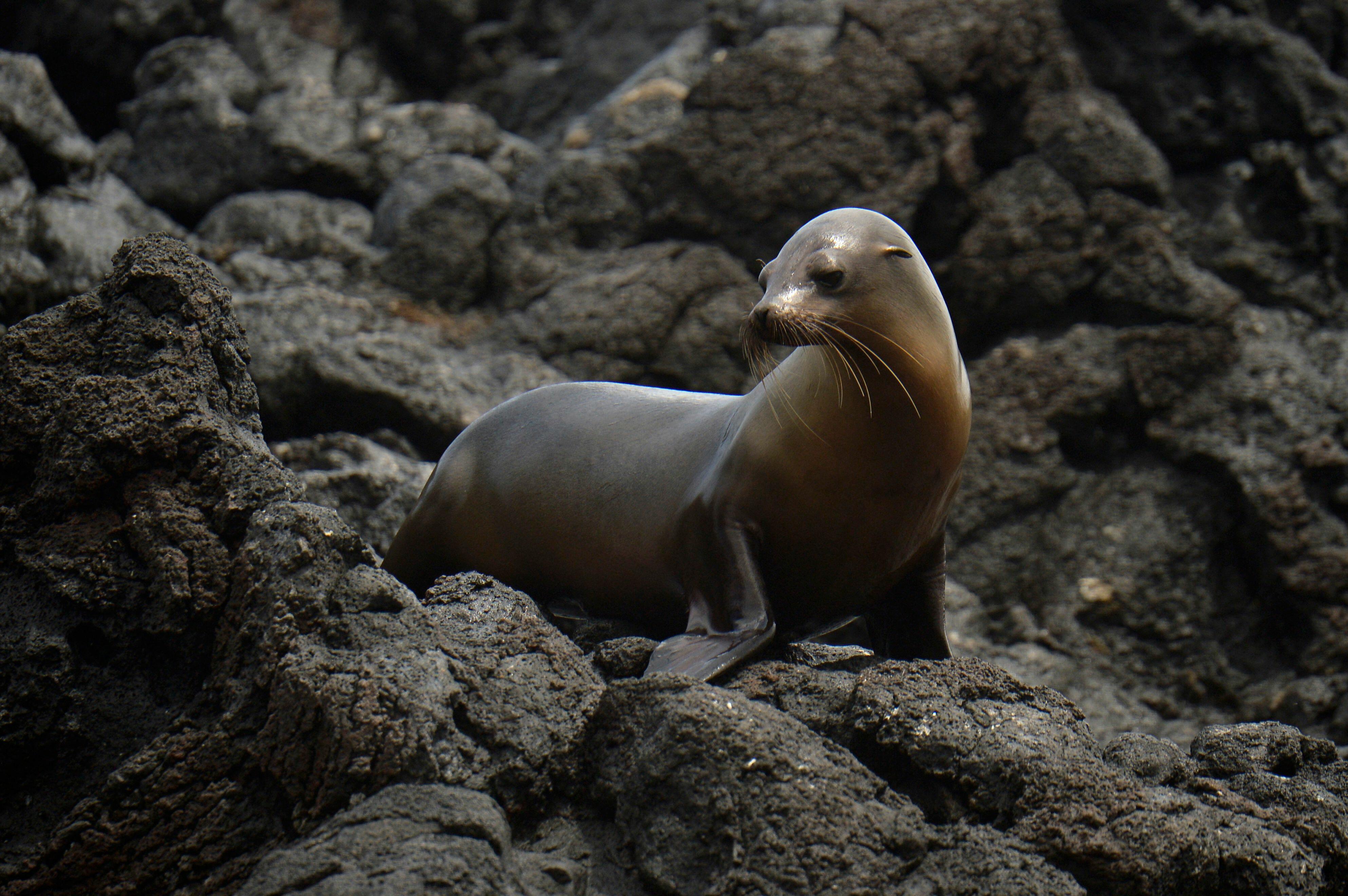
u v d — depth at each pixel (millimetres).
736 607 13594
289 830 11258
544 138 38906
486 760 11352
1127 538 29844
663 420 15477
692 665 12812
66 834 11328
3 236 27797
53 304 28031
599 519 15180
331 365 27172
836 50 33531
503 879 10109
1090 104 33094
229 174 34344
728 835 10672
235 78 35875
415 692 11203
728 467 14023
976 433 30609
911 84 33000
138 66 37000
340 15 38875
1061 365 31031
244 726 11656
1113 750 12766
